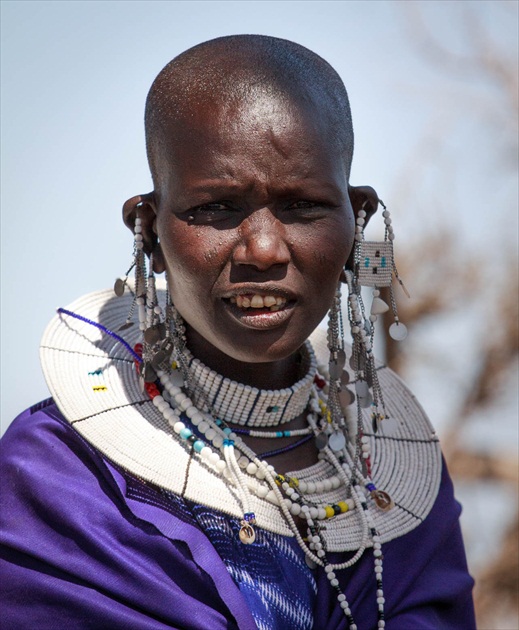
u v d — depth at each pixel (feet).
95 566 14.84
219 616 14.83
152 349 16.20
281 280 14.67
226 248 14.65
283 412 16.56
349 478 16.74
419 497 17.40
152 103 15.47
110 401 16.08
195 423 15.99
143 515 15.06
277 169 14.55
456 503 18.29
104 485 15.49
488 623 34.68
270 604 15.10
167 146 15.03
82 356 16.78
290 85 14.99
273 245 14.46
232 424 16.34
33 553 14.88
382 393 18.88
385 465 17.69
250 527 15.10
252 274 14.62
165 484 15.17
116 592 14.73
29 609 14.76
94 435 15.48
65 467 15.60
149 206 15.93
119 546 15.01
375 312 16.78
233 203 14.74
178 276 15.11
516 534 35.37
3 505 15.39
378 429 17.80
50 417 16.20
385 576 16.47
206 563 14.84
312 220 14.89
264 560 15.40
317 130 14.93
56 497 15.16
